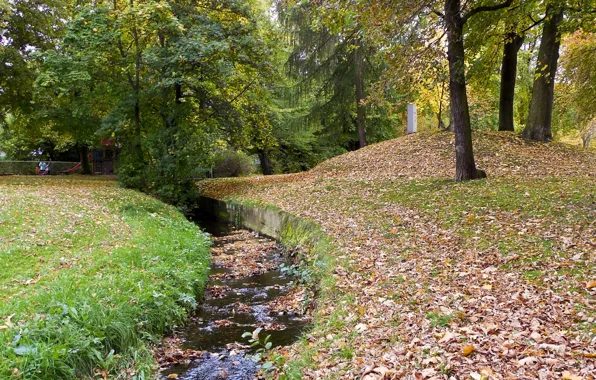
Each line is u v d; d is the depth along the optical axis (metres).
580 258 5.72
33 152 36.97
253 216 13.86
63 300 4.97
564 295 4.73
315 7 9.08
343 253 7.76
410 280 5.98
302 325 6.01
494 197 9.48
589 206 7.98
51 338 4.26
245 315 6.52
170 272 7.02
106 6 15.65
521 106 26.52
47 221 9.25
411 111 21.67
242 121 18.25
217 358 5.09
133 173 17.39
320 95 24.02
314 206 12.15
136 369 4.64
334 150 29.58
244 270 8.99
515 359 3.52
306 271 7.80
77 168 32.56
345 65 22.11
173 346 5.39
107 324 4.82
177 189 16.44
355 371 3.84
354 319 5.04
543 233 6.97
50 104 20.31
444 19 9.63
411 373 3.58
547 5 10.23
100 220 10.10
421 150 17.09
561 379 3.12
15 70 18.97
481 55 15.44
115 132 17.36
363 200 11.79
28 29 20.05
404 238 8.06
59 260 6.80
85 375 4.18
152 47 15.52
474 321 4.43
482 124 28.98
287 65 22.27
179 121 16.50
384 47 9.51
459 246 7.11
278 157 28.78
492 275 5.71
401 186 12.48
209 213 17.62
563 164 13.40
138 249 7.80
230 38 16.17
